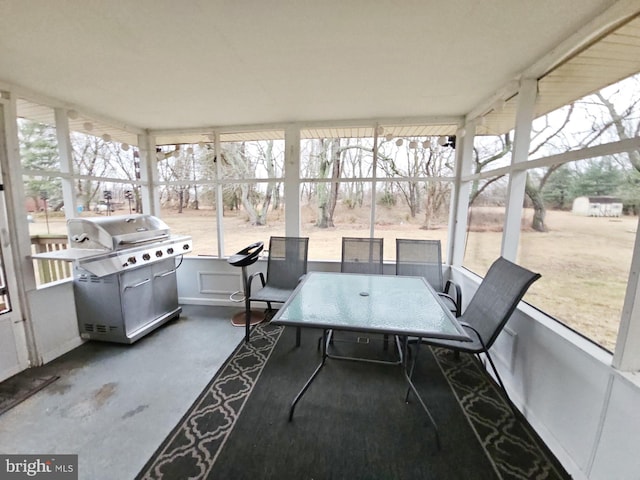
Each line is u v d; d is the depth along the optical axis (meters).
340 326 1.62
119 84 2.24
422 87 2.32
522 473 1.43
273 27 1.50
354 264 3.05
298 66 1.95
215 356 2.53
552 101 1.87
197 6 1.32
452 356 2.55
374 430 1.70
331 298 2.08
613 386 1.22
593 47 1.53
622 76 1.39
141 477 1.42
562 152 1.74
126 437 1.66
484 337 1.91
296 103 2.70
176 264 3.66
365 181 3.41
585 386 1.36
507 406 1.90
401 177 3.33
